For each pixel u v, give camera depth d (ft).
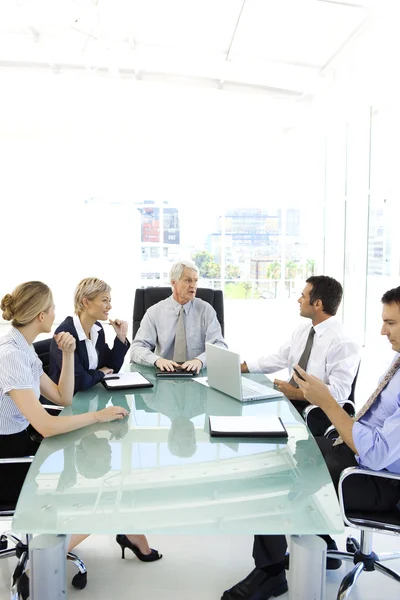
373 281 20.34
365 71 18.47
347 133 23.09
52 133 30.45
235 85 26.76
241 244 33.24
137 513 4.31
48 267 31.35
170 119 29.94
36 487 4.77
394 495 6.09
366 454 5.85
